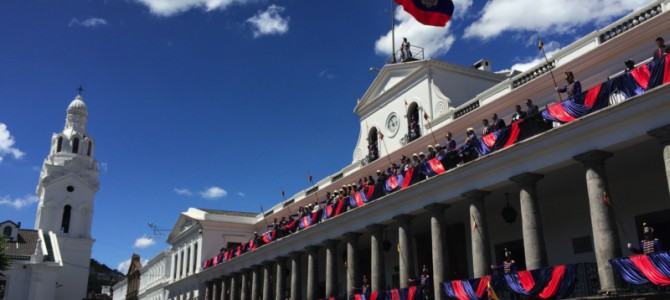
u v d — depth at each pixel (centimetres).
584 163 1617
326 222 2845
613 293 1429
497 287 1750
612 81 1575
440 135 2662
